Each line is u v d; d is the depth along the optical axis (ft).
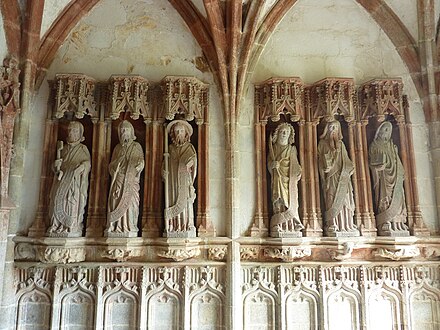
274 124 25.12
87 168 22.52
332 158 23.50
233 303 21.93
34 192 22.56
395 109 24.08
